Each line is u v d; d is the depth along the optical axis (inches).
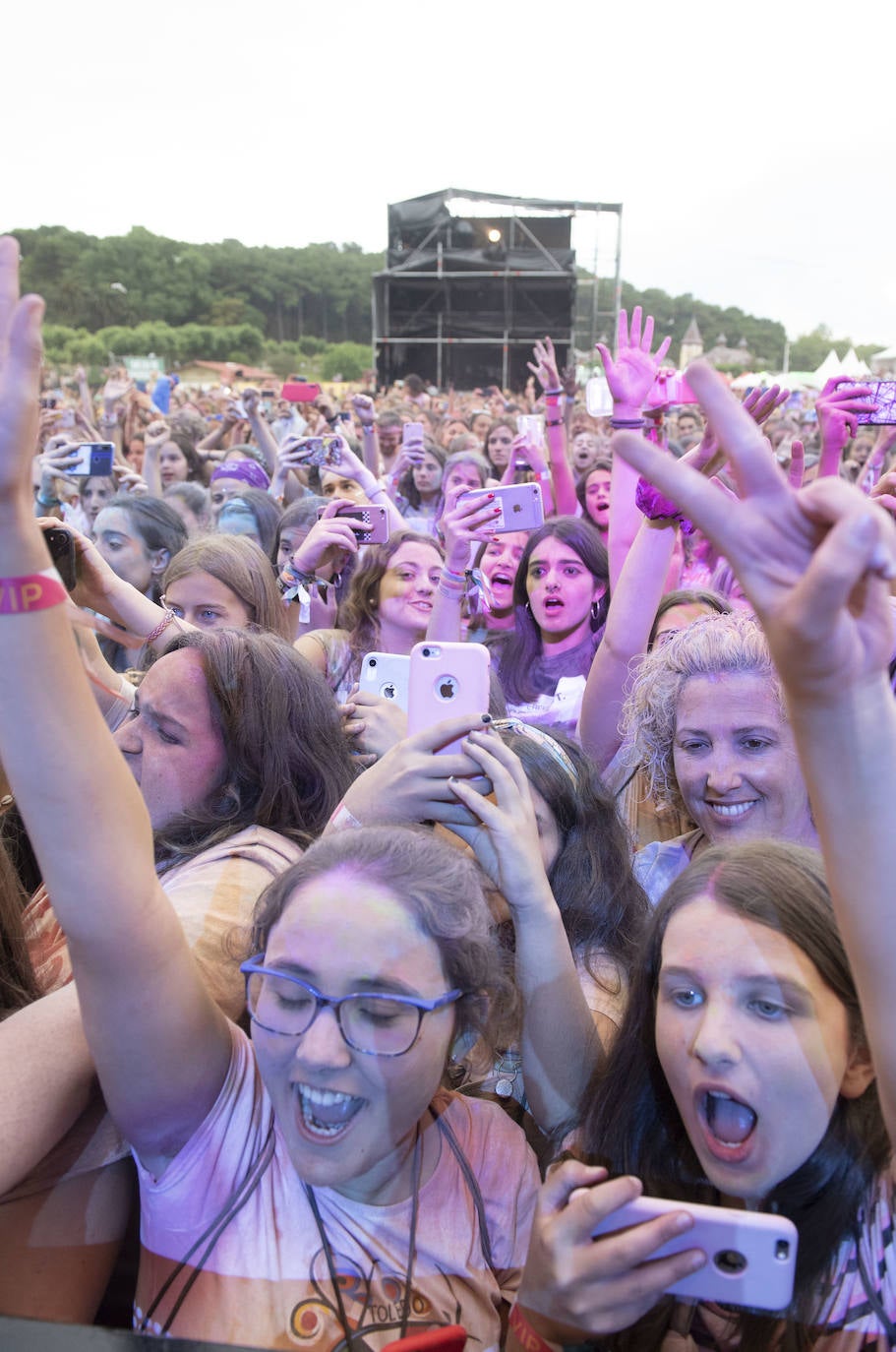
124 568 107.5
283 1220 41.0
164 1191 41.9
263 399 252.5
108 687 66.7
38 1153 41.9
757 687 61.2
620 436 28.5
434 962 38.9
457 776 48.1
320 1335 39.3
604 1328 35.2
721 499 27.9
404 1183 41.6
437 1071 39.6
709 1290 34.7
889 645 28.8
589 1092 43.3
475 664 59.6
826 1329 35.7
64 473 132.0
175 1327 40.4
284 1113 39.4
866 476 133.3
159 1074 39.6
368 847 40.6
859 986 32.7
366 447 212.1
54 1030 43.8
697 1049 37.9
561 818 57.0
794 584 27.8
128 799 36.2
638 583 81.7
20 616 32.6
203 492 171.9
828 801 30.3
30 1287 43.6
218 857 55.6
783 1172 37.3
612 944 55.5
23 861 56.1
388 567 108.3
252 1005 40.6
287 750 60.1
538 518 104.9
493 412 340.5
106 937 36.4
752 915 38.1
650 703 68.2
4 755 34.2
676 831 70.6
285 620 105.8
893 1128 34.0
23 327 28.8
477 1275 41.9
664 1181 40.3
